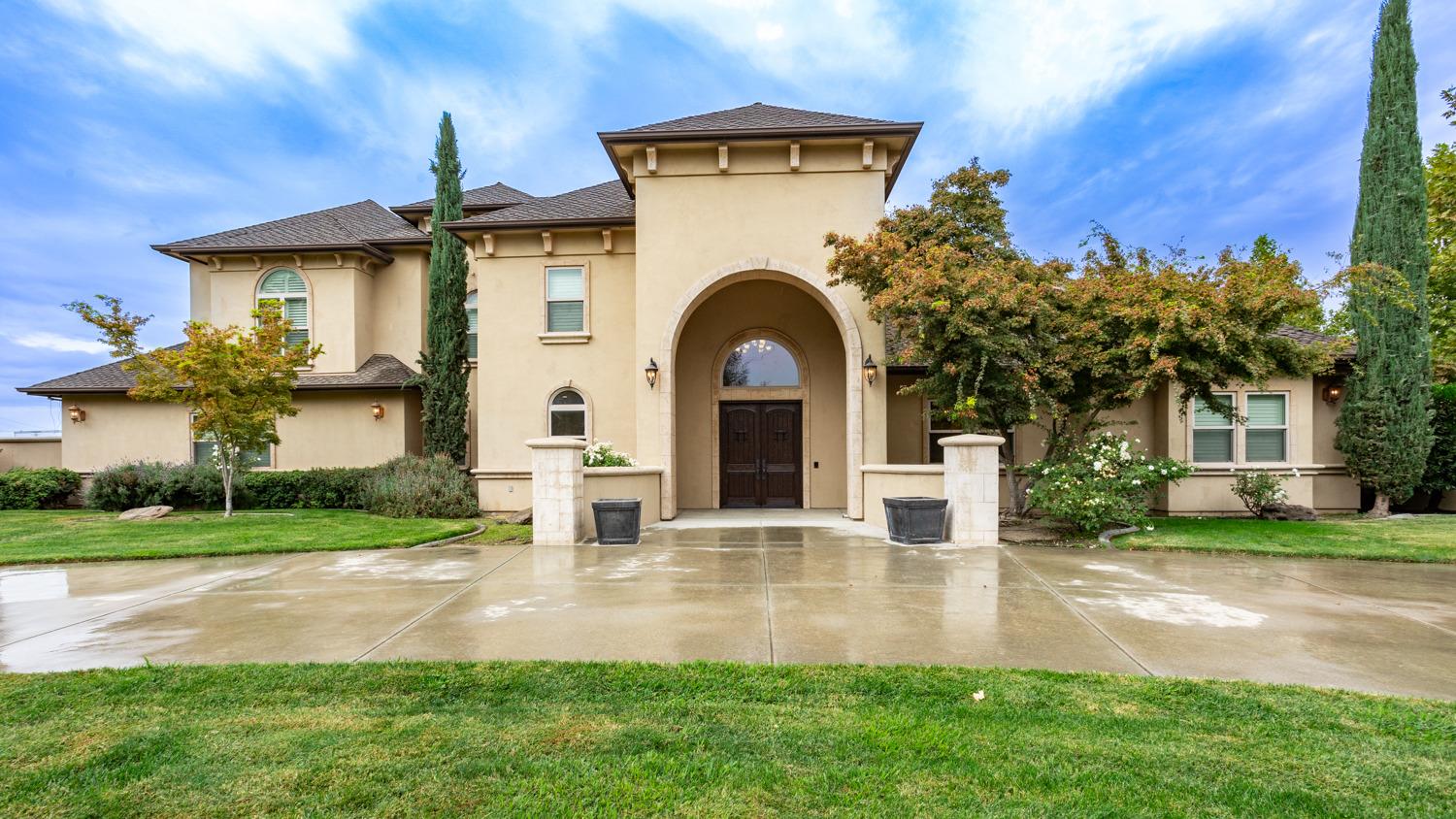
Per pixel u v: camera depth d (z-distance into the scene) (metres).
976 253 10.79
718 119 12.86
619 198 14.84
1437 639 4.85
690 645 4.75
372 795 2.73
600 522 9.36
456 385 14.52
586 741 3.21
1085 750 3.10
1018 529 10.42
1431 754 3.05
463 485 13.22
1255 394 12.77
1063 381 10.12
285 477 14.34
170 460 15.34
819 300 12.69
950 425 14.19
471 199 18.31
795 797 2.72
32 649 4.70
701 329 14.39
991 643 4.77
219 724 3.42
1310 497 12.54
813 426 14.24
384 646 4.74
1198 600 6.02
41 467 16.45
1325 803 2.65
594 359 13.80
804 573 7.26
